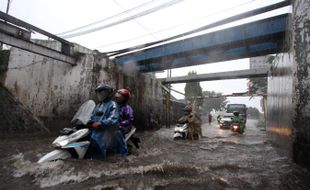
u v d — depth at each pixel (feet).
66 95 41.22
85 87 39.86
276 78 33.09
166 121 72.23
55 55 37.76
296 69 17.61
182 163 14.57
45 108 42.88
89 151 14.65
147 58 48.44
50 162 12.69
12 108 35.17
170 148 21.91
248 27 36.45
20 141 24.77
